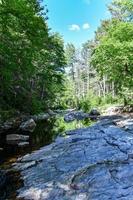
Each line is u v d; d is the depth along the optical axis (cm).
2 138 1731
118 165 991
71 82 9844
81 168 1010
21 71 1972
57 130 2141
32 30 1619
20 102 2883
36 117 2927
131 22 3541
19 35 1669
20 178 977
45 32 1700
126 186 816
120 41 3459
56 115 3991
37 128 2261
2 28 1606
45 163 1134
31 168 1083
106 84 6781
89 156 1171
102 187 826
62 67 4828
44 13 1781
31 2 1692
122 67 3475
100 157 1141
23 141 1650
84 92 9344
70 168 1034
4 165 1149
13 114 2431
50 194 821
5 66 1806
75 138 1608
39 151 1365
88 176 915
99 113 3547
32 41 1669
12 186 903
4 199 809
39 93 4338
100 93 7500
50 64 4478
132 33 3409
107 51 3412
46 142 1605
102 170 950
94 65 3778
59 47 4719
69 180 909
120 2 3494
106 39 3647
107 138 1514
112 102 4772
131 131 1683
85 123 2606
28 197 813
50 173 1002
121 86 3950
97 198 761
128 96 3691
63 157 1197
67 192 822
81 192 811
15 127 2150
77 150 1296
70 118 3222
